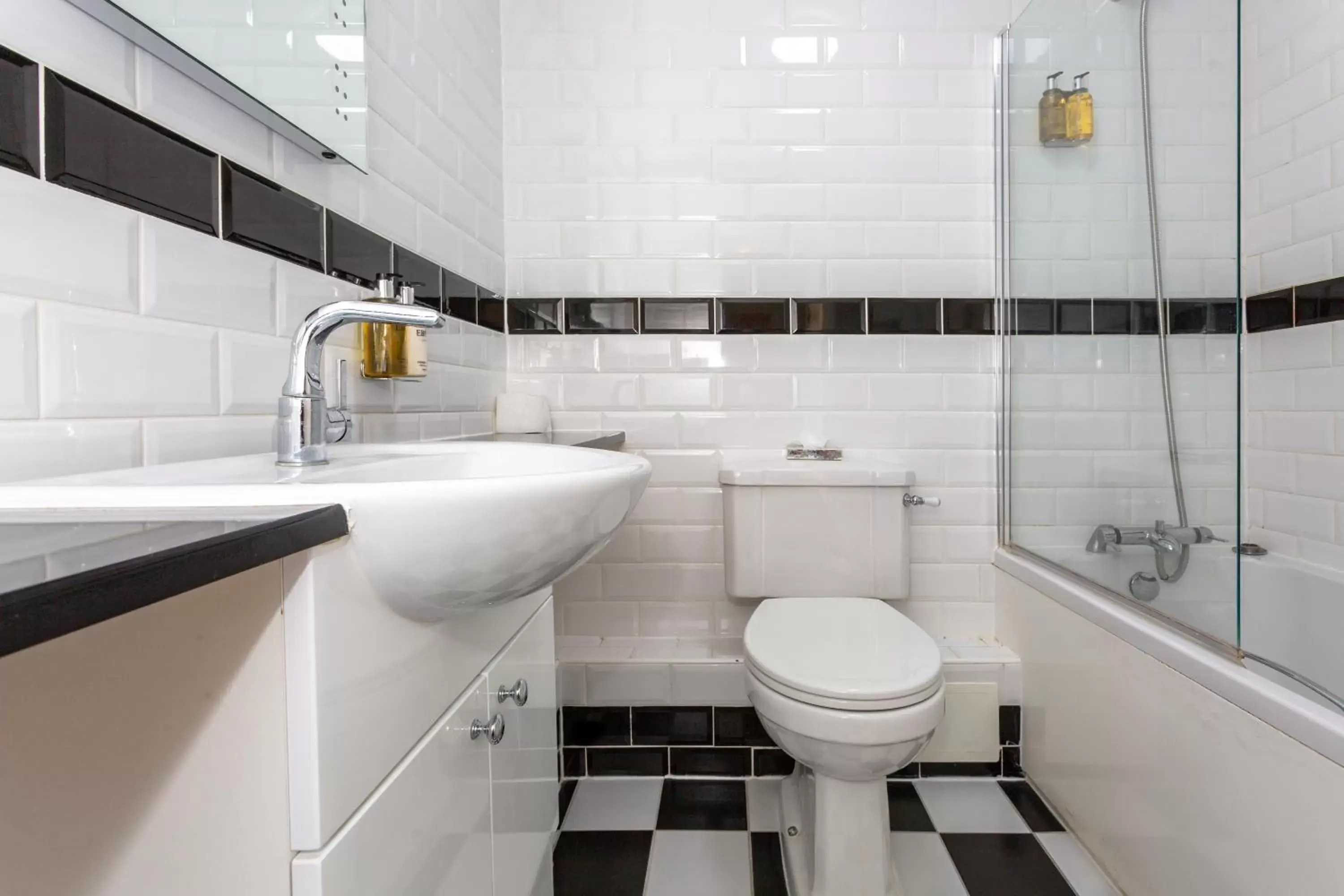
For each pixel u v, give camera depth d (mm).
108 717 349
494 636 686
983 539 1585
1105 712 1126
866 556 1393
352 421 851
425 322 599
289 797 369
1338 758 690
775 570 1402
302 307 801
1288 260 1484
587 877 1142
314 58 793
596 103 1565
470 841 610
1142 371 1180
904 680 921
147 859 358
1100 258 1296
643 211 1577
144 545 266
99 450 531
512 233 1583
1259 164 1549
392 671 458
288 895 370
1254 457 1565
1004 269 1564
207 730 363
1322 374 1410
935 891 1104
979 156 1569
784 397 1589
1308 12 1431
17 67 464
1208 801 877
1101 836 1142
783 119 1566
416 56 1119
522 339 1591
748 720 1439
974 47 1560
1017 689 1440
